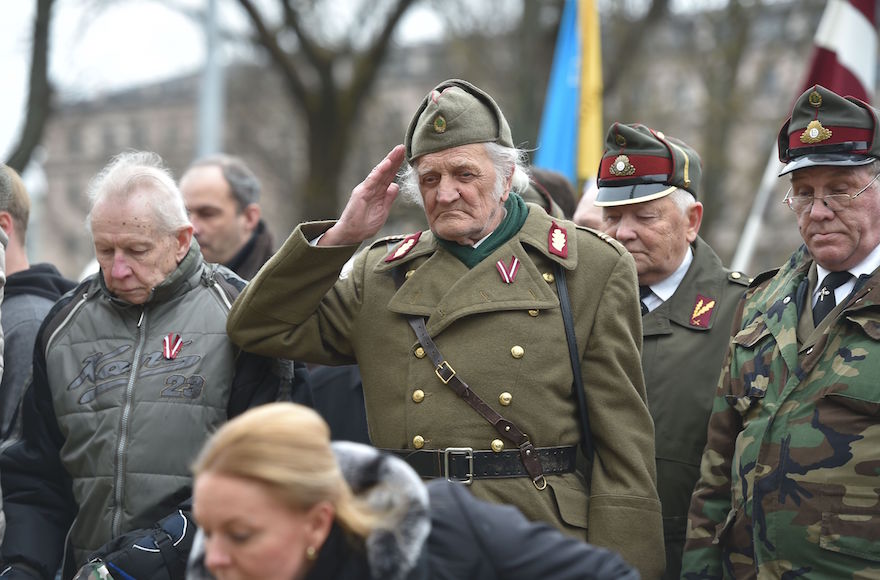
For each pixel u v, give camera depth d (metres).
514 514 5.66
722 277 8.98
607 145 9.03
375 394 7.67
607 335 7.57
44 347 8.03
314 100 34.44
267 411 5.04
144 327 7.84
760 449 7.26
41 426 8.02
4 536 7.88
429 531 5.41
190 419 7.64
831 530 6.89
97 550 7.54
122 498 7.59
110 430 7.64
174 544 7.32
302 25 33.62
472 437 7.32
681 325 8.71
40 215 69.88
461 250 7.64
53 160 74.25
